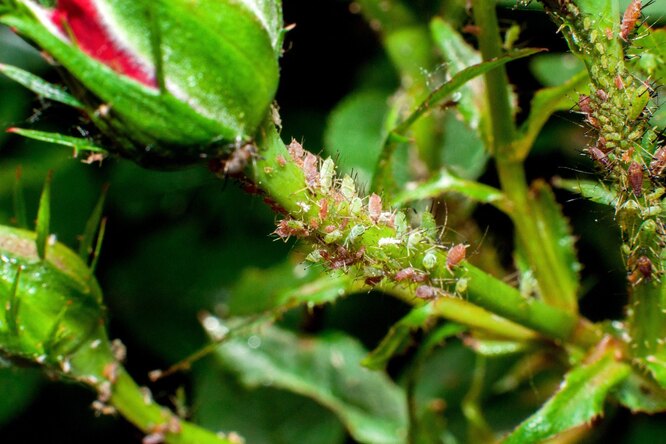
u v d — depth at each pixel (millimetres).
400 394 195
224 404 198
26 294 140
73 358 146
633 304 139
